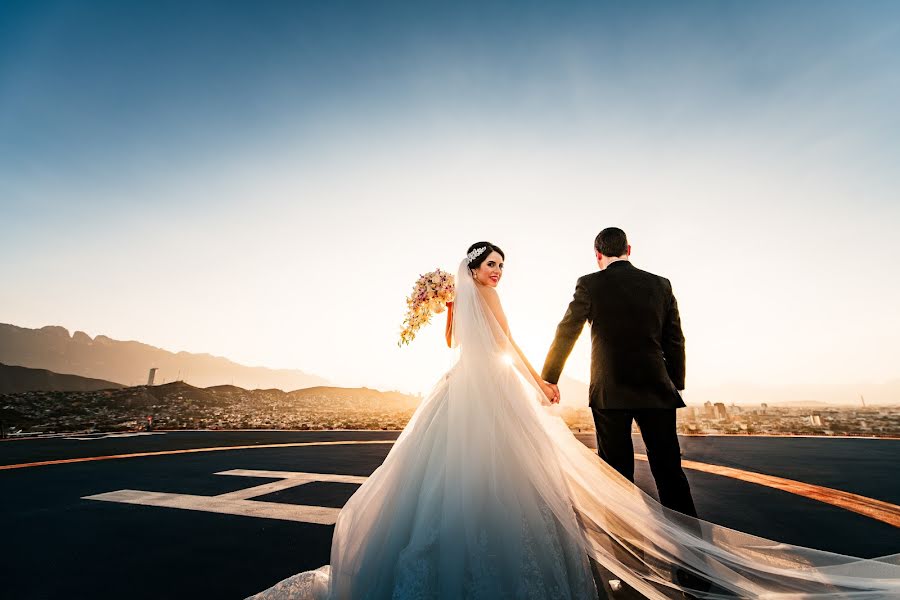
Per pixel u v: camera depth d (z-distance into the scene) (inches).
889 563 66.7
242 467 225.0
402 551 60.5
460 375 77.0
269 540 108.0
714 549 69.0
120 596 77.9
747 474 173.3
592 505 73.5
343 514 72.0
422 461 72.0
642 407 80.3
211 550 101.6
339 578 65.5
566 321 92.0
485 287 89.1
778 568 66.7
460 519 61.4
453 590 55.0
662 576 67.1
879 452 224.2
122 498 159.0
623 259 94.3
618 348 85.3
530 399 81.4
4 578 87.2
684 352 89.9
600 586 71.2
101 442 371.9
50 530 121.3
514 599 54.8
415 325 93.5
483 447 67.6
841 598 60.4
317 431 481.7
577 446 80.1
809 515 116.6
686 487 77.8
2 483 191.5
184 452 293.3
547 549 60.1
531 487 66.2
